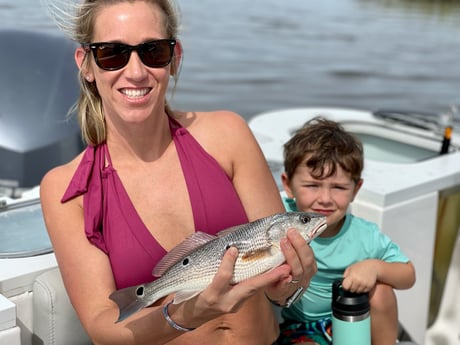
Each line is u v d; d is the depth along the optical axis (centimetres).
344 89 411
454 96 407
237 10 589
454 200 123
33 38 170
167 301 77
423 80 432
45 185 81
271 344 85
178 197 81
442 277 128
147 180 81
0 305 76
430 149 140
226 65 431
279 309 98
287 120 149
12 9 327
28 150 157
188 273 65
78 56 80
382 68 452
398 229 111
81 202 80
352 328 86
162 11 77
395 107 389
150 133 80
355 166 95
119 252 77
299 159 96
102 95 77
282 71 430
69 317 85
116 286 78
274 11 598
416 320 119
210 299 62
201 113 88
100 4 75
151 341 70
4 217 99
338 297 87
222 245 64
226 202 81
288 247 64
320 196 95
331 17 593
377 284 93
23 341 86
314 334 95
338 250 96
